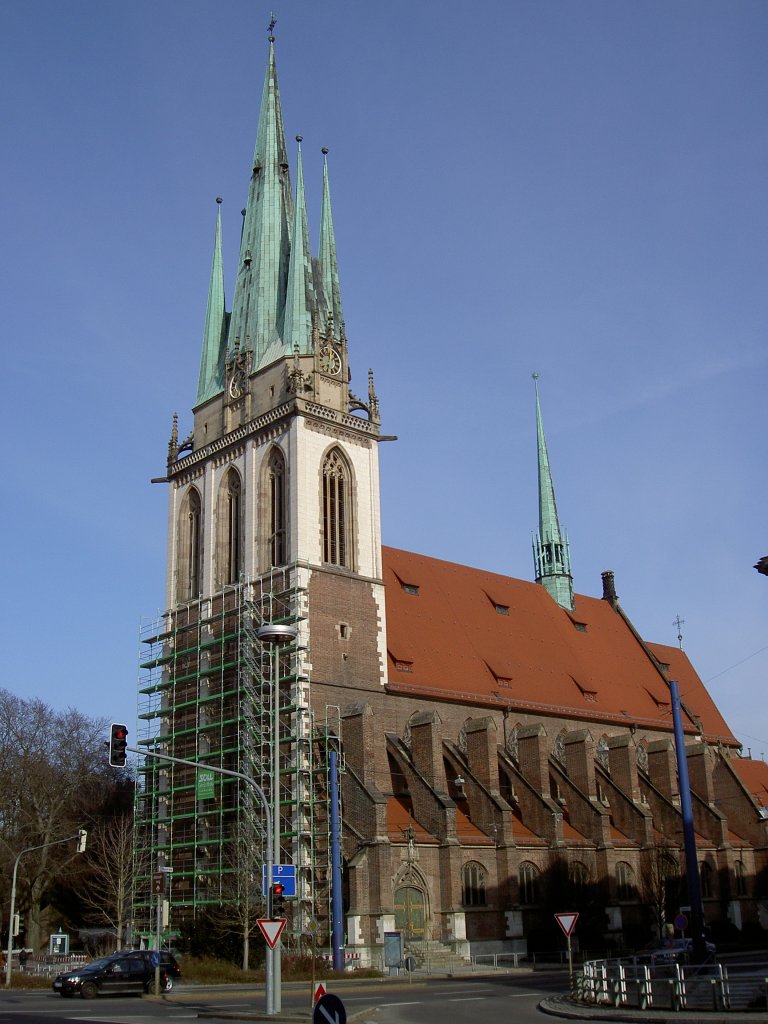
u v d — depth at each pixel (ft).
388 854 239.91
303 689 260.83
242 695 267.39
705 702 411.95
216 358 325.83
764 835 352.90
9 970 226.58
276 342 302.66
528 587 383.86
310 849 247.29
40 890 337.31
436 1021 127.85
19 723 360.07
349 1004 155.22
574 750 312.71
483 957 254.47
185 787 277.23
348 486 291.38
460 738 298.76
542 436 419.95
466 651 321.11
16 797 347.77
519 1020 128.77
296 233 307.78
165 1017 138.21
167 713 293.64
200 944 242.99
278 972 137.80
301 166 316.40
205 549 301.02
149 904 278.26
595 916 287.48
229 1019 133.18
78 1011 150.71
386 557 329.31
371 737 252.83
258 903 233.96
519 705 316.40
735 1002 123.95
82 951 327.67
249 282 318.04
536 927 272.10
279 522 281.74
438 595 334.03
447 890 252.62
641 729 361.71
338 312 307.78
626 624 414.62
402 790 273.95
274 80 342.03
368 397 304.91
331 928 240.94
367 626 282.56
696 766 352.69
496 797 274.98
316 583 272.92
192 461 312.29
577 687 349.00
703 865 331.16
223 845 260.62
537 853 279.90
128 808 378.73
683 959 200.85
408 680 290.35
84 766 375.25
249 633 270.05
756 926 341.21
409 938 243.19
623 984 135.95
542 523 405.18
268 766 255.91
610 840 298.15
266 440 290.97
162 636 303.48
